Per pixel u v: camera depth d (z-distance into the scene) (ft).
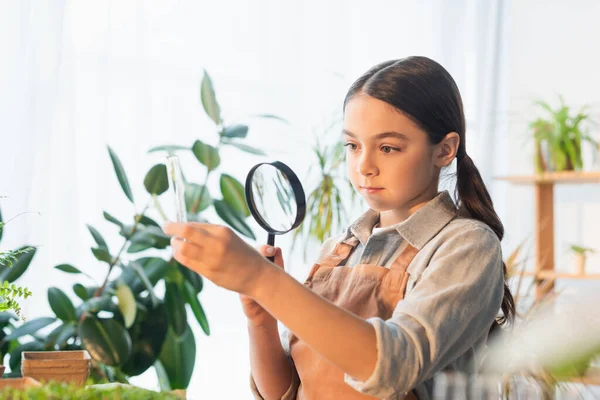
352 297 3.18
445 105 3.07
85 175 9.08
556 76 12.65
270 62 10.48
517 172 12.48
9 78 8.36
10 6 8.40
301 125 10.59
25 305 8.26
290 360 3.43
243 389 10.12
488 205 3.37
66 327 6.99
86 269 8.95
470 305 2.73
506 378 4.26
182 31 9.89
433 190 3.28
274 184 2.97
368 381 2.45
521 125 12.49
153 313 7.45
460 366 3.05
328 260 3.47
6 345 7.16
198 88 9.90
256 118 10.36
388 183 2.97
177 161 2.39
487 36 12.05
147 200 9.30
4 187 8.21
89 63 9.16
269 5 10.48
